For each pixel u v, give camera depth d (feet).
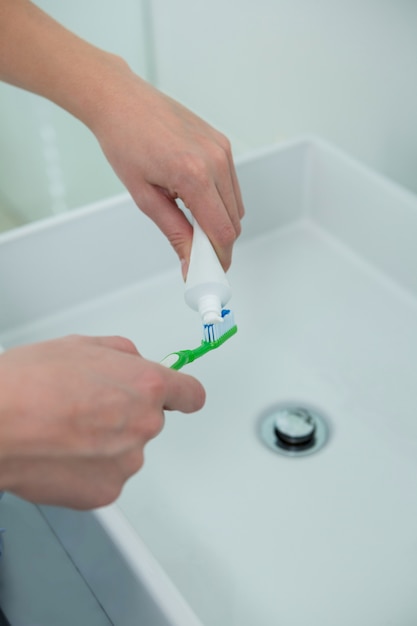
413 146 2.31
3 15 1.83
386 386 1.98
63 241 2.12
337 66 2.43
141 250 2.26
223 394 2.01
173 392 1.17
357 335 2.12
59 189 4.04
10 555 1.62
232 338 2.16
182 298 2.28
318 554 1.62
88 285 2.24
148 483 1.80
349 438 1.89
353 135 2.52
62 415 0.98
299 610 1.52
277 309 2.23
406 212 2.11
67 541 1.57
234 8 2.73
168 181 1.68
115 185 3.73
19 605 1.53
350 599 1.53
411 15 2.09
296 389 2.02
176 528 1.70
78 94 1.79
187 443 1.90
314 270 2.34
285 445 1.90
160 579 1.23
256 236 2.45
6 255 2.05
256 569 1.60
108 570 1.38
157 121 1.71
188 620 1.18
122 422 1.03
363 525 1.68
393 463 1.81
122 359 1.12
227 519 1.71
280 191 2.40
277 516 1.71
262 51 2.71
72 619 1.51
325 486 1.77
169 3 3.04
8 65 1.88
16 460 0.99
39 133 3.85
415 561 1.59
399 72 2.22
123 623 1.44
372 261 2.32
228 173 1.71
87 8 3.22
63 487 1.04
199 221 1.68
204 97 3.15
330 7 2.35
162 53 3.25
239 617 1.51
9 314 2.16
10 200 4.42
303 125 2.71
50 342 1.12
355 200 2.28
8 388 0.98
